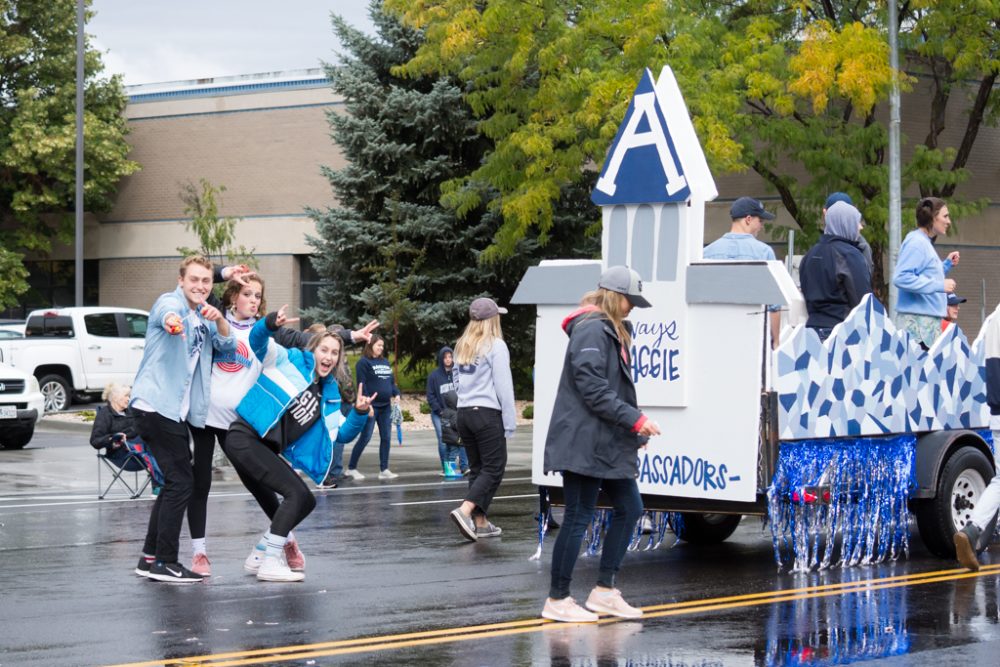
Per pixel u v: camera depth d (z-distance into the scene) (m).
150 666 6.86
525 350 32.38
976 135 32.12
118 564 10.34
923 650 7.30
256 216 44.38
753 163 29.03
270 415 9.35
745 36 27.23
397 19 31.02
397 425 22.42
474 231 30.97
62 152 44.22
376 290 30.55
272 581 9.50
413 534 12.12
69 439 23.95
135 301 46.97
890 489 10.15
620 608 8.12
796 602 8.69
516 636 7.64
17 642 7.43
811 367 9.41
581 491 8.02
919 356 10.30
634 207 9.64
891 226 25.81
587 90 26.45
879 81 25.20
